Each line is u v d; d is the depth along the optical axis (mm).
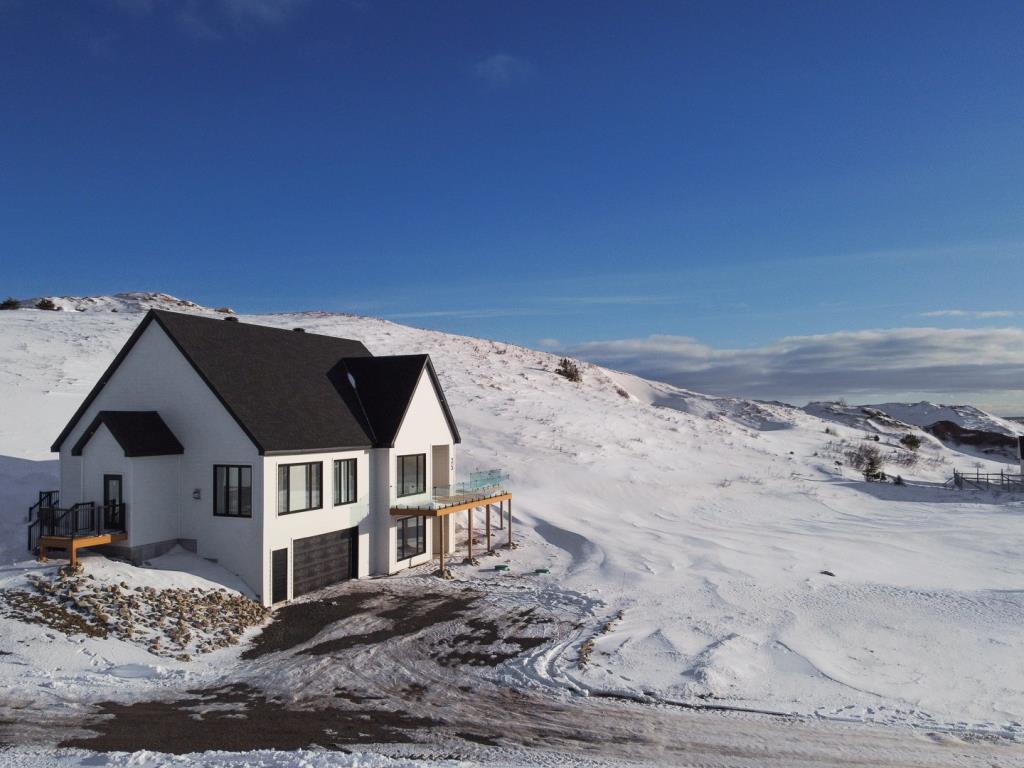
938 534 30047
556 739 11219
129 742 10633
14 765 9539
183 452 20297
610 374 88625
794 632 16828
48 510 18578
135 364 20984
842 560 25141
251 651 15680
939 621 17578
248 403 20359
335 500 22328
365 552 23484
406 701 12844
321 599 20359
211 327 22297
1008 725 11773
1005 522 32469
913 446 69062
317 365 25406
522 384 60312
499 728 11656
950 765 10359
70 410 32250
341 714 12164
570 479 38531
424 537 25812
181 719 11719
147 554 19188
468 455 40031
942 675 14133
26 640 14234
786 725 11812
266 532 19422
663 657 15141
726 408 82562
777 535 30062
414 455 25609
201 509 20047
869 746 10984
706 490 40406
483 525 30203
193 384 20234
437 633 17172
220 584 18922
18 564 17781
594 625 17828
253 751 10156
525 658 15273
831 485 43719
